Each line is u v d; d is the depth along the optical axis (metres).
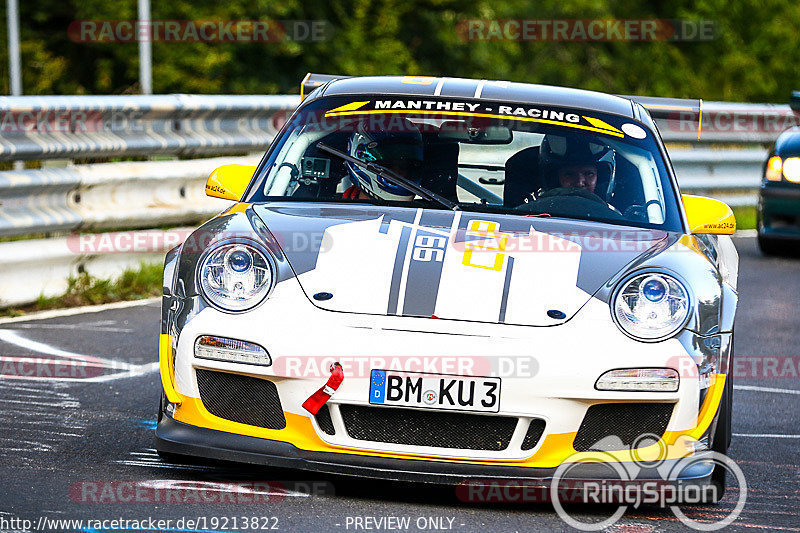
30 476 14.35
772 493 15.71
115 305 27.38
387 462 13.76
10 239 28.67
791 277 38.16
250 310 14.16
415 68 78.25
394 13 77.94
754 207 57.44
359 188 17.00
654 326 14.10
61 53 74.31
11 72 51.44
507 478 13.73
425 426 13.82
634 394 13.78
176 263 15.23
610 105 19.12
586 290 14.38
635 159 17.83
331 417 13.85
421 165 17.42
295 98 36.06
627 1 100.44
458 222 15.79
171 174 30.66
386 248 14.84
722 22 100.50
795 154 41.56
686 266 15.12
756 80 100.19
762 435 19.36
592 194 17.16
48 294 26.77
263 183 17.34
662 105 20.41
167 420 14.71
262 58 72.81
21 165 33.88
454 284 14.26
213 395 14.35
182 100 30.73
